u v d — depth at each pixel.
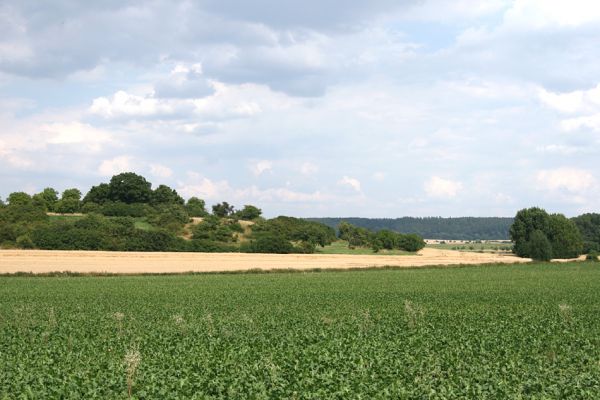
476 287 60.84
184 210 157.75
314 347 24.61
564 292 54.59
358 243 145.88
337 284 64.31
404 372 19.94
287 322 33.50
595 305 43.00
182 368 20.66
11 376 19.52
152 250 113.75
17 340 27.14
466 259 116.06
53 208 158.00
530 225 137.88
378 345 24.95
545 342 25.92
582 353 23.14
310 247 126.06
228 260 97.06
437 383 18.84
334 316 36.97
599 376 19.36
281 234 137.75
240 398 17.25
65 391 17.84
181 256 101.19
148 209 153.25
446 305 43.41
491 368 20.45
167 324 33.44
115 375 19.78
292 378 19.27
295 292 54.91
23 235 110.69
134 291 55.97
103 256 96.88
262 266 89.56
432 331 29.45
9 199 153.62
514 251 141.62
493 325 31.31
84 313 39.06
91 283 64.75
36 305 44.00
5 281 66.50
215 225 135.38
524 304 43.91
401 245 144.12
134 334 29.11
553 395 17.39
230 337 28.05
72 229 113.31
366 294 52.84
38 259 89.88
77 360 22.36
